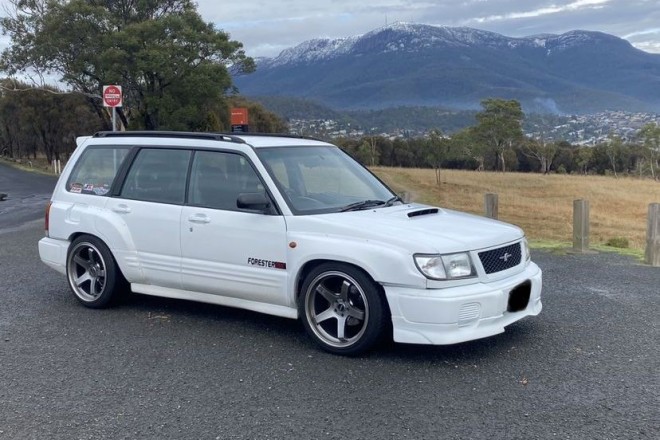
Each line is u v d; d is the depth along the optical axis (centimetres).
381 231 518
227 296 602
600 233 2495
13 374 498
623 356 531
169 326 619
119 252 654
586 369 502
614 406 434
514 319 532
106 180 682
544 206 3625
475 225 560
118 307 688
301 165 621
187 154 633
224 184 604
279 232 558
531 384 472
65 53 3638
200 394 457
